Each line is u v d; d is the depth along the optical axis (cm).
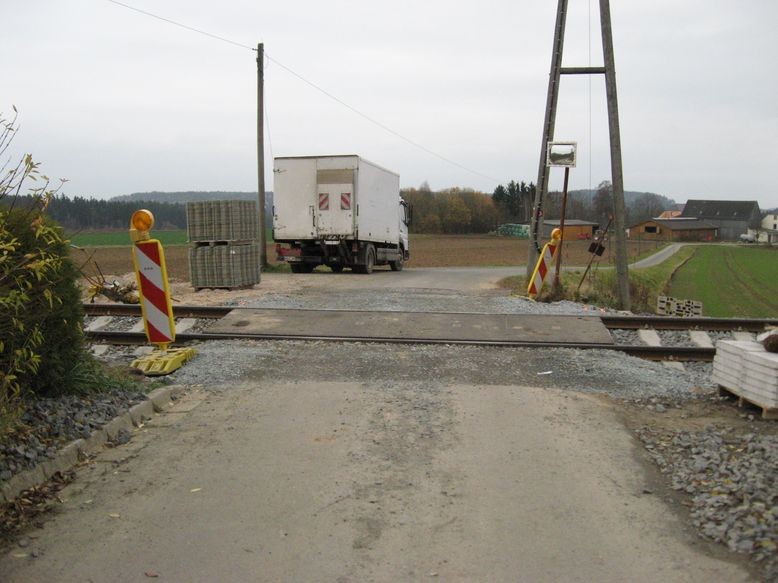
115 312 1268
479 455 551
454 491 483
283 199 2427
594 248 1917
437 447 568
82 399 633
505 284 2086
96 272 687
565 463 535
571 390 747
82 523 434
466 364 859
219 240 1802
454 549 402
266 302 1442
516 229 10106
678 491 485
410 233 10631
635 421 646
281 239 2439
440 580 369
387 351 927
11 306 481
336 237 2394
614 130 1644
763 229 13775
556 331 1052
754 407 677
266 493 480
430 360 878
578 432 608
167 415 661
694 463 524
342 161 2373
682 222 13638
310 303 1434
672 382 792
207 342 995
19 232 537
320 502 465
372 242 2653
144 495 477
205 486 492
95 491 484
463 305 1406
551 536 418
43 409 577
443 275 2661
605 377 803
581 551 399
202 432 610
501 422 633
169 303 842
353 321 1111
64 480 501
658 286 4372
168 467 528
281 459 543
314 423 630
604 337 1020
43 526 430
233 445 576
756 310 3841
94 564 385
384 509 455
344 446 571
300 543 409
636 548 403
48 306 579
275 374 811
